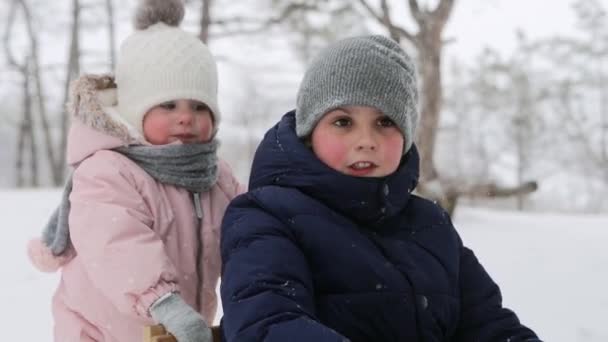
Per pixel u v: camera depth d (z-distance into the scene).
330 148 1.74
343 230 1.68
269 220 1.66
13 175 36.97
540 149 34.31
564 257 7.25
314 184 1.71
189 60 2.19
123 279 1.82
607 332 4.65
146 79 2.16
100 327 2.04
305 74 1.84
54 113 30.80
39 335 4.67
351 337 1.62
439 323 1.74
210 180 2.16
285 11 13.56
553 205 35.06
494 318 1.82
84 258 1.92
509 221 10.96
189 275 2.08
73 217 1.96
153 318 1.79
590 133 33.69
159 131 2.17
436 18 10.46
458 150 35.53
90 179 1.99
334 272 1.64
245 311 1.47
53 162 26.11
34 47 25.97
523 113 33.47
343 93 1.71
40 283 5.94
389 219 1.81
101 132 2.08
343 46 1.77
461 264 1.90
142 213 1.99
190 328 1.68
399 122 1.75
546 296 5.59
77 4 24.33
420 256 1.78
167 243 2.04
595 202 34.59
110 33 24.39
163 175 2.08
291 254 1.59
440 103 10.34
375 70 1.73
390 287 1.66
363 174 1.74
